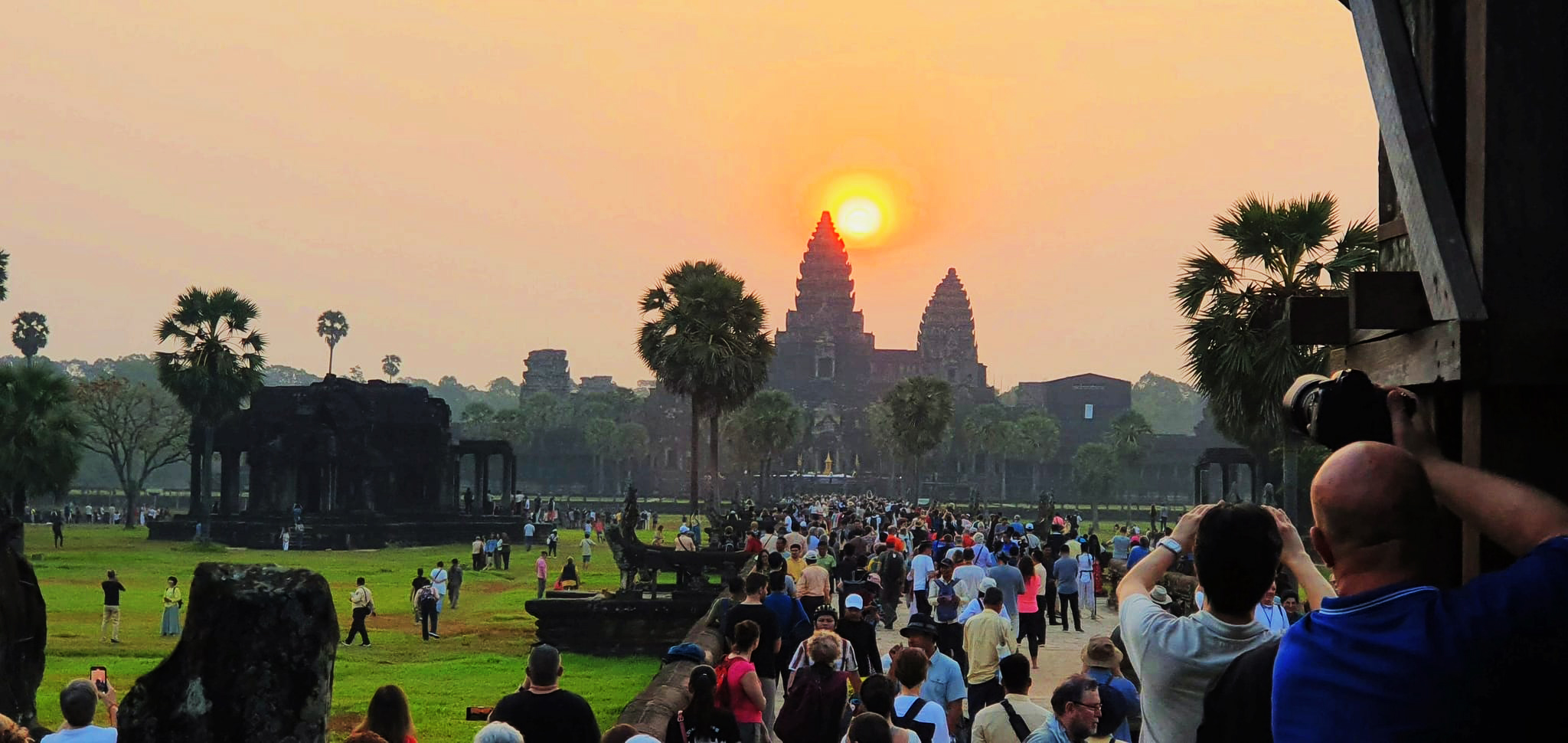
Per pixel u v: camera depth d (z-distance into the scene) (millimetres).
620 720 11242
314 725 5074
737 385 63688
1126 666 13844
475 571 61625
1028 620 23438
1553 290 3891
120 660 29312
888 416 139875
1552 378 3830
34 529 103562
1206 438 190125
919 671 10188
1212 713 4383
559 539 92875
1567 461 3916
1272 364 28062
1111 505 177875
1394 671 3170
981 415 199125
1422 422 3701
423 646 33344
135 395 112000
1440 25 4371
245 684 5027
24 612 11984
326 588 5184
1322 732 3244
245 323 80438
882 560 30953
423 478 88875
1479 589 3213
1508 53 3945
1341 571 3449
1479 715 3084
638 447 198375
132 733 5023
